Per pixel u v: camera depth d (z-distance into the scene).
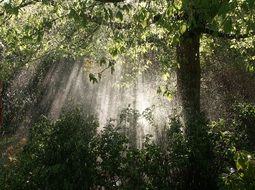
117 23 8.73
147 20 6.24
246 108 10.74
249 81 17.06
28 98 18.08
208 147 6.25
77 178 5.91
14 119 17.59
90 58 14.12
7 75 11.15
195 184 6.07
